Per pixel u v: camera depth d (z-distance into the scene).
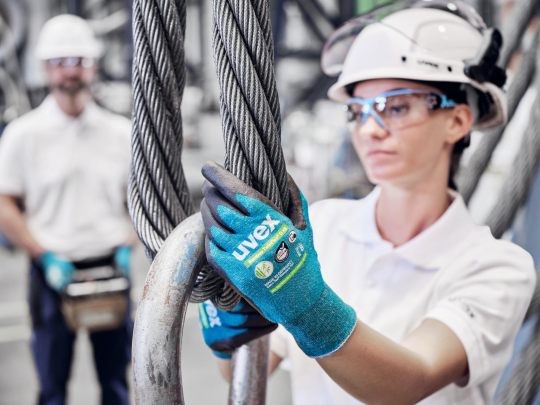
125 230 3.64
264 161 0.86
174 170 0.95
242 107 0.85
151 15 0.91
